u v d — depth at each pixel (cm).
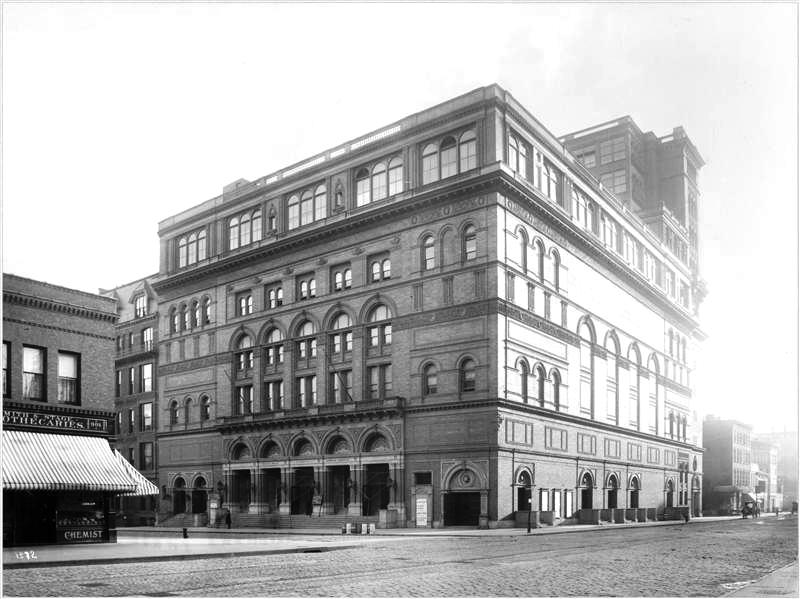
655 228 8881
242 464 6606
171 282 7644
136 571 2319
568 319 6116
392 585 1894
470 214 5350
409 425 5462
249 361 6819
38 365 3500
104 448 3594
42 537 3397
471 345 5212
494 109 5338
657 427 7994
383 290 5778
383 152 5966
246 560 2716
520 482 5225
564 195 6238
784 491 14750
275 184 6762
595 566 2373
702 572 2197
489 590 1797
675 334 8869
